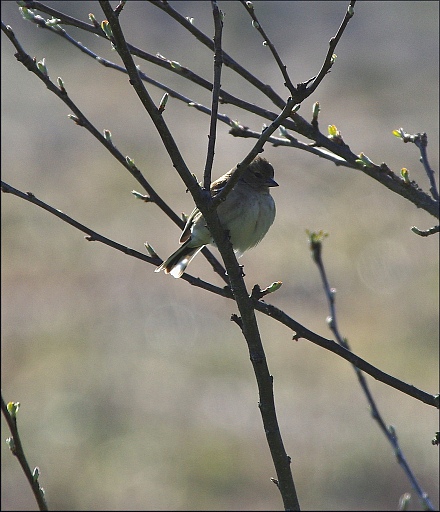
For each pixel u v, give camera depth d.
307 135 5.09
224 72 33.84
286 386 14.52
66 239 22.47
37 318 17.84
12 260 21.17
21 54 4.82
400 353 15.60
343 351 4.40
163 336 16.73
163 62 5.07
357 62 34.81
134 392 14.41
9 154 28.42
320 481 11.79
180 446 12.73
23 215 24.03
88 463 12.25
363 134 28.34
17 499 11.38
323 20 39.03
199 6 39.78
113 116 31.47
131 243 22.02
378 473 11.86
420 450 12.34
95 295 19.12
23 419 13.41
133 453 12.53
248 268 20.27
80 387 14.53
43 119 31.02
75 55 36.59
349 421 13.22
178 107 32.41
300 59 35.25
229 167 26.53
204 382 14.81
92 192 25.73
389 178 4.94
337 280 19.27
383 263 19.97
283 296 18.62
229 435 13.02
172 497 11.52
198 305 18.36
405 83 32.81
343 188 25.30
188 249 6.61
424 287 18.41
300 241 21.59
